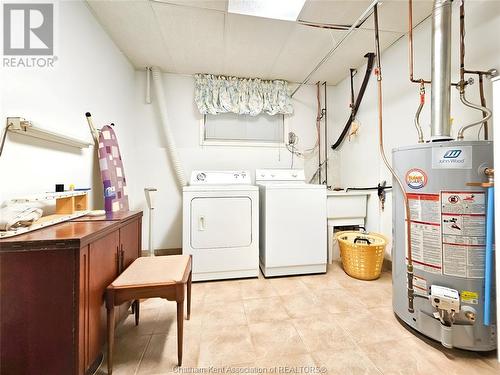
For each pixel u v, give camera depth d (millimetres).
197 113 2912
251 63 2602
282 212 2260
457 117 1664
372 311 1637
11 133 1056
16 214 907
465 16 1593
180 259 1465
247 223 2238
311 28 2008
